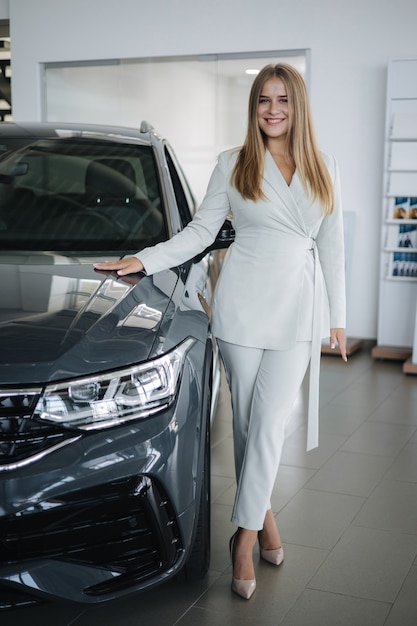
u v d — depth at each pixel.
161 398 1.70
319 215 2.04
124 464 1.62
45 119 6.46
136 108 6.16
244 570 2.07
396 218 5.30
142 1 5.96
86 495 1.59
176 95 6.04
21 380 1.58
